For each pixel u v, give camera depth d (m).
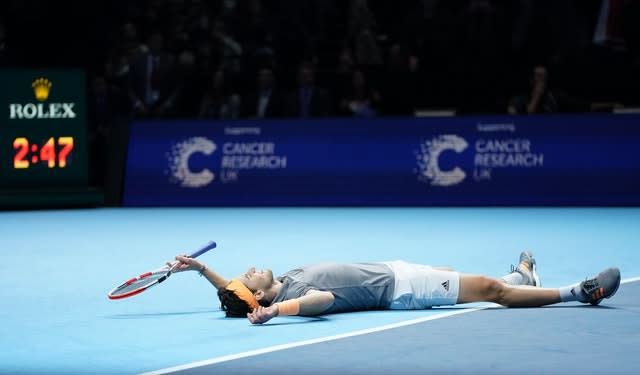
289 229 14.30
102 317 7.41
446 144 17.80
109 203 18.94
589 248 11.60
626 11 19.41
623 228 13.80
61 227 15.09
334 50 21.70
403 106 19.22
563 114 17.47
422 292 7.29
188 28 21.77
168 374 5.50
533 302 7.29
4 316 7.51
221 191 18.62
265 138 18.61
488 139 17.69
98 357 5.99
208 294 8.47
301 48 21.20
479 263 10.45
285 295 7.11
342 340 6.33
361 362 5.70
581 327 6.61
